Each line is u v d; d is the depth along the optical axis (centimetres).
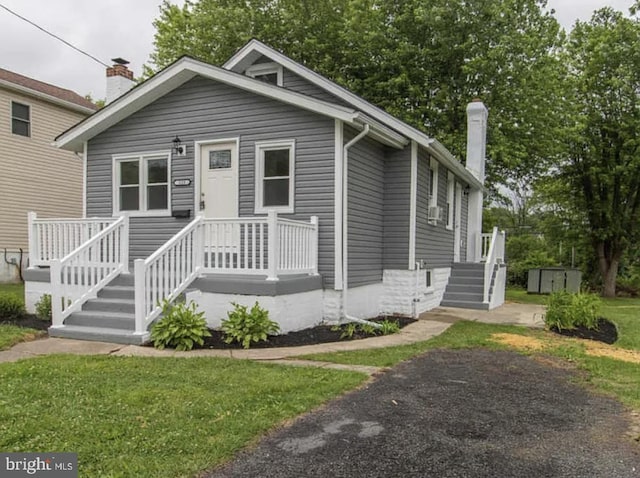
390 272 960
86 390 399
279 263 686
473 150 1362
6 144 1452
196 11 1912
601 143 1806
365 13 1658
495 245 1175
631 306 1366
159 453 286
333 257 785
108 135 947
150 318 638
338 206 779
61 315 675
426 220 1030
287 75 991
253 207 833
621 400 423
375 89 1683
